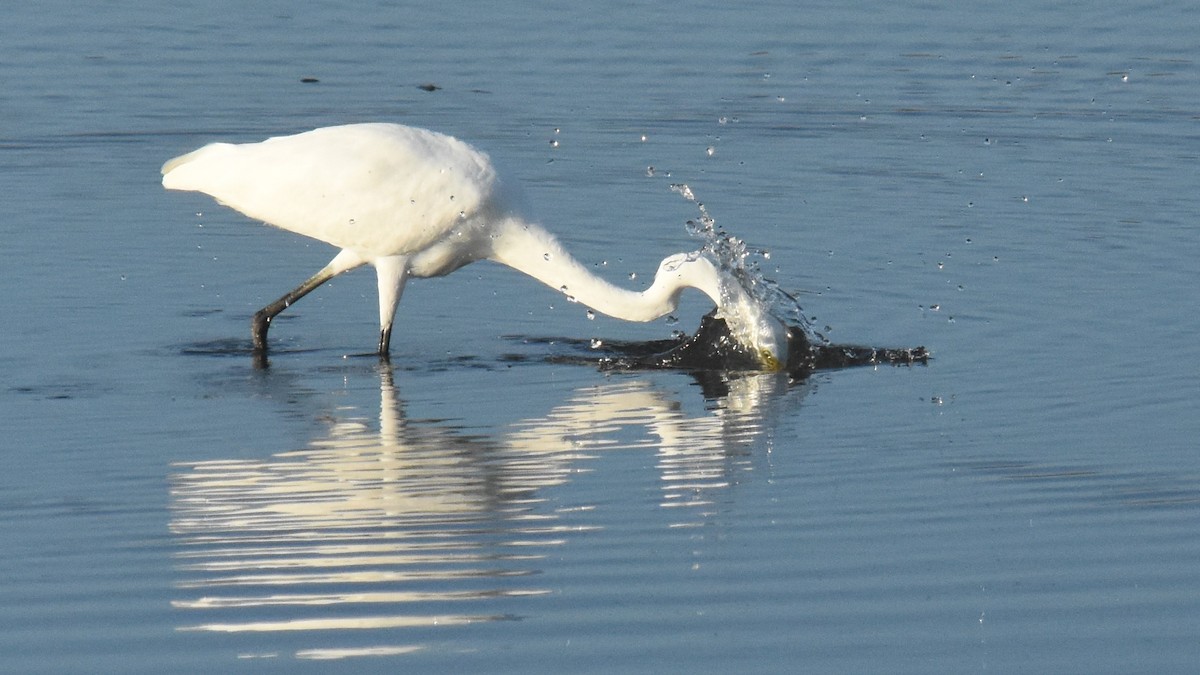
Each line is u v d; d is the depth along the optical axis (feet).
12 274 55.52
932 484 36.70
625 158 70.95
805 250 58.39
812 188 66.85
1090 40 87.86
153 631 28.76
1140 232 60.34
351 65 83.30
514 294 55.21
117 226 61.57
